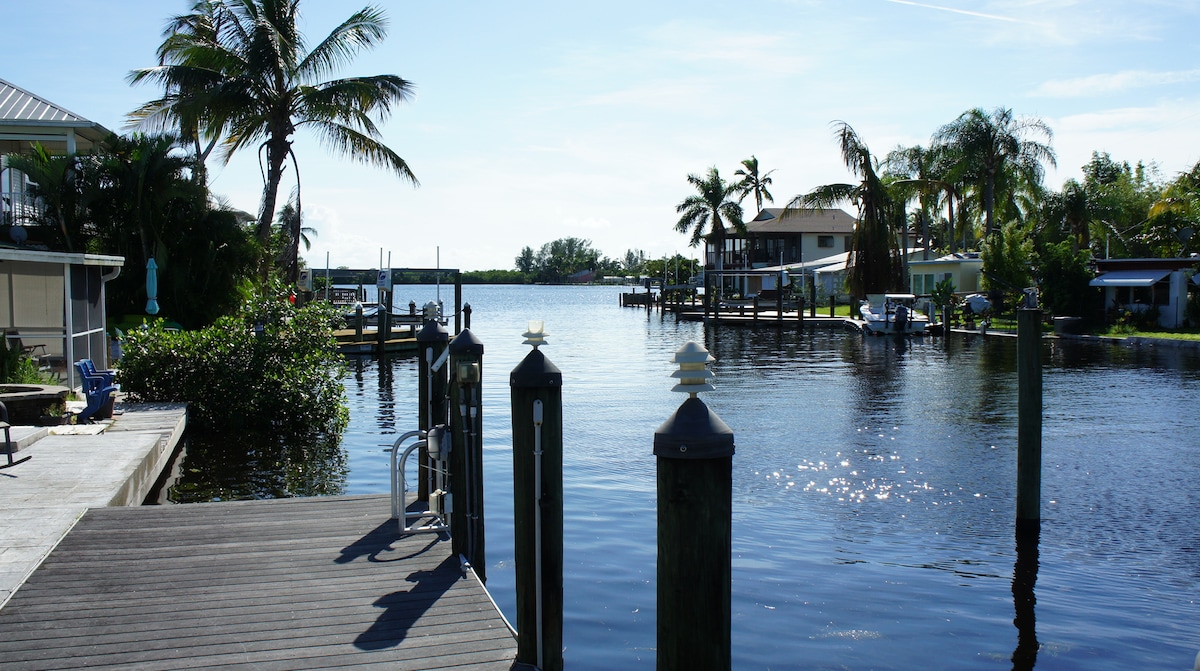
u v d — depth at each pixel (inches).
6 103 935.0
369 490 472.1
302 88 1092.5
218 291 993.5
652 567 348.5
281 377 643.5
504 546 373.7
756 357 1211.2
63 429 501.0
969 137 2014.0
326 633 232.1
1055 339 1403.8
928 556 364.5
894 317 1595.7
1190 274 1437.0
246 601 254.2
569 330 1910.7
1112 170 2817.4
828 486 476.7
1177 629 293.6
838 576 340.8
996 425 653.9
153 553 297.0
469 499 294.0
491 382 987.3
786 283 2431.1
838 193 1881.2
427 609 249.4
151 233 938.7
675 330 1881.2
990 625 296.5
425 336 361.1
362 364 1190.9
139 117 1111.6
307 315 676.1
